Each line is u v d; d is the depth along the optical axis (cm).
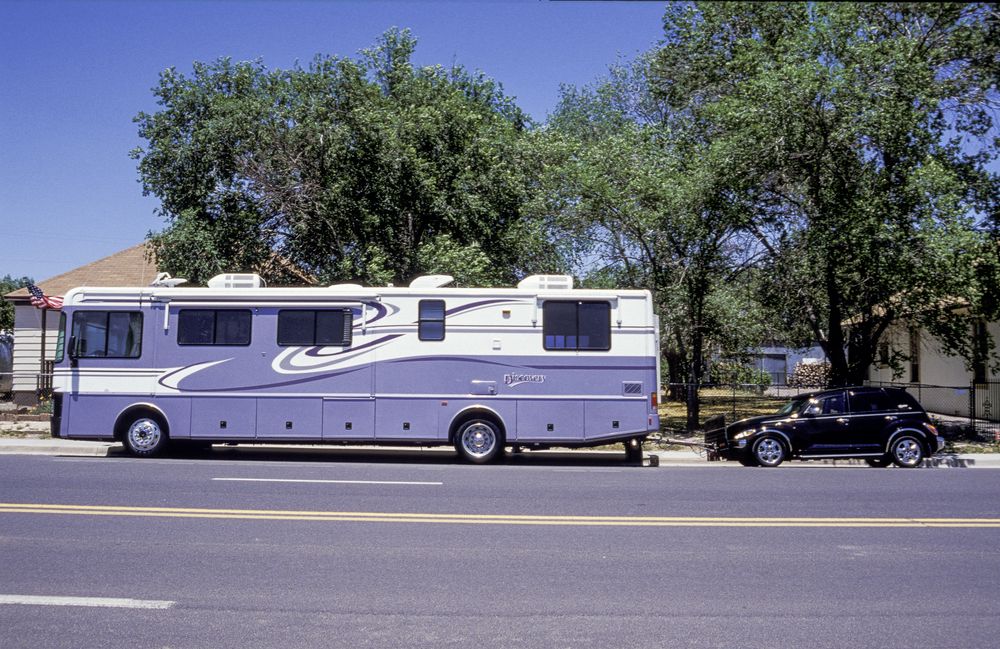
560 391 1570
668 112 3120
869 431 1595
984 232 1852
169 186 2222
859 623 609
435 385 1573
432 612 624
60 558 768
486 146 2480
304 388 1577
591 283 2425
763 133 1853
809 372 3641
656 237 2148
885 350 2434
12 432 1950
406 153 2228
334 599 654
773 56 2041
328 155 2206
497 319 1580
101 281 2817
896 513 1038
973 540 886
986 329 2309
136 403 1582
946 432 2130
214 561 762
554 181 2295
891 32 1961
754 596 675
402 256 2370
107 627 585
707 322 2512
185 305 1593
